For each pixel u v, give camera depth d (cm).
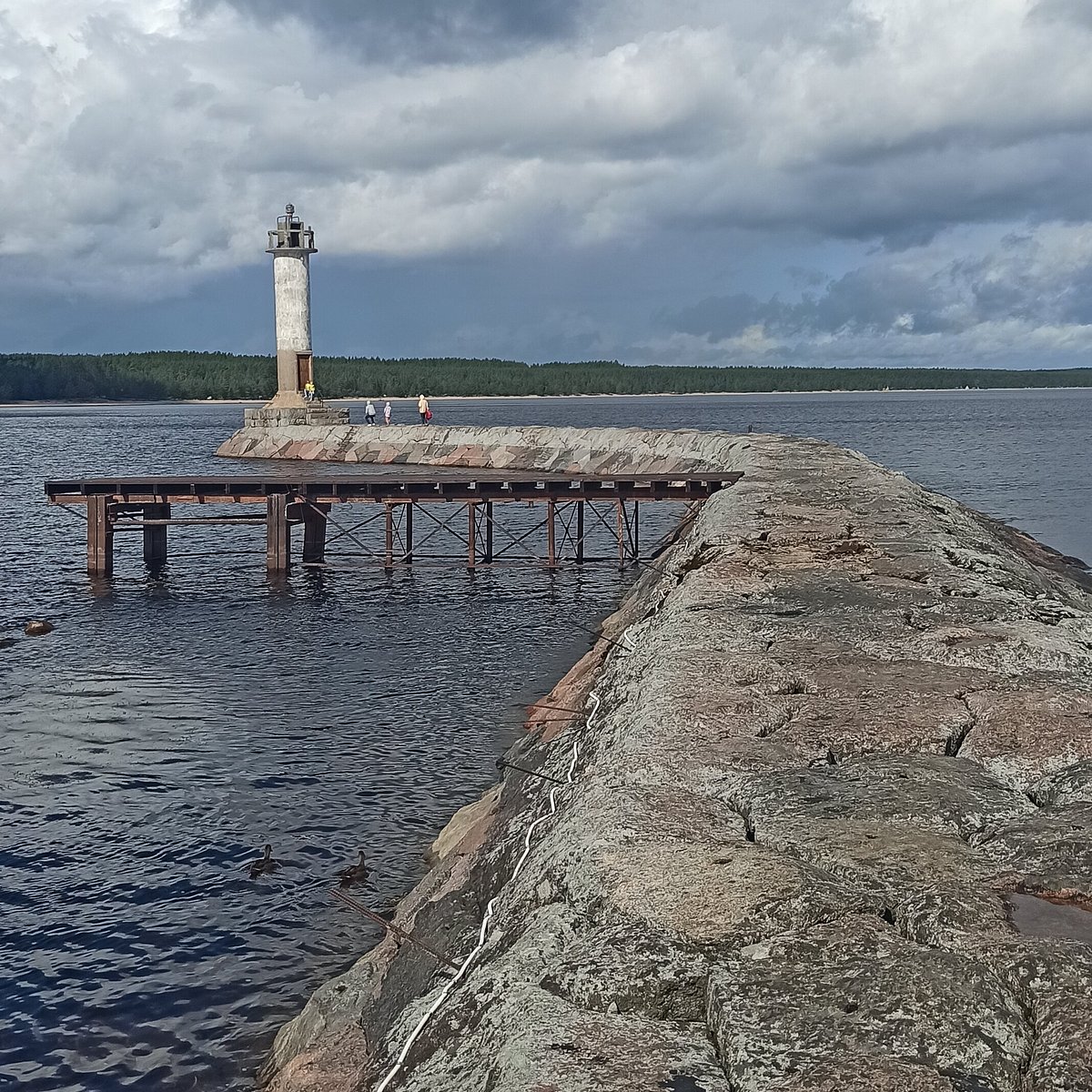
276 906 999
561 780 741
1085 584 2353
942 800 542
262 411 6606
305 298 6519
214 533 3728
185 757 1397
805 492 1891
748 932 426
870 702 694
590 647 2011
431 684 1758
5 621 2312
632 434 4856
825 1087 329
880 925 425
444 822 1177
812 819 523
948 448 7725
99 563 2881
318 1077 571
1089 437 8938
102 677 1814
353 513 4347
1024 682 727
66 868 1082
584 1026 383
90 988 873
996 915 424
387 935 751
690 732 649
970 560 1248
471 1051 398
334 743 1445
